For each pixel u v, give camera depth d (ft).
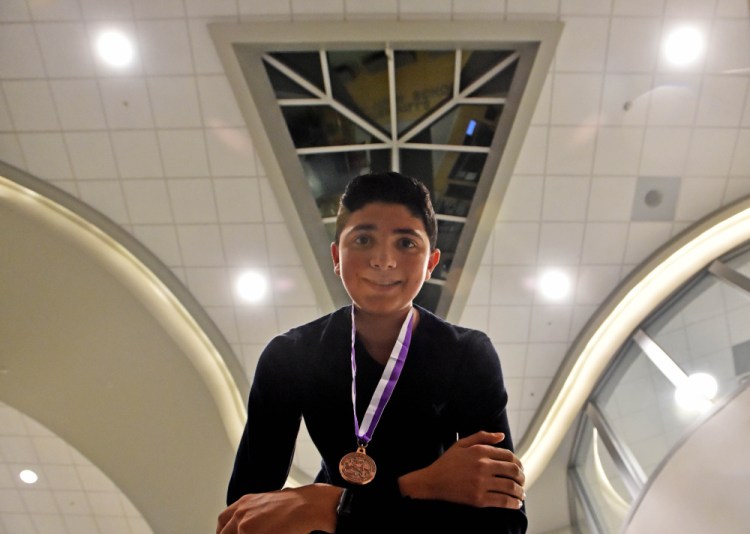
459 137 15.76
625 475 16.92
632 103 14.64
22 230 16.75
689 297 17.66
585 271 18.03
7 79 14.26
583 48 13.85
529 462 21.44
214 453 21.35
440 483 3.25
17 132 15.24
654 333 18.34
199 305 19.02
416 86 14.90
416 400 3.57
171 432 21.15
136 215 17.01
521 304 18.85
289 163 15.99
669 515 13.03
